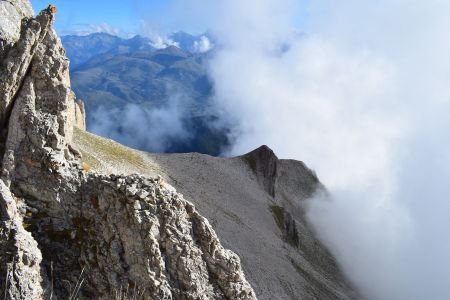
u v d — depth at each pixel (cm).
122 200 2306
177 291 2177
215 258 2345
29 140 2450
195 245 2328
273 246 13138
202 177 15562
